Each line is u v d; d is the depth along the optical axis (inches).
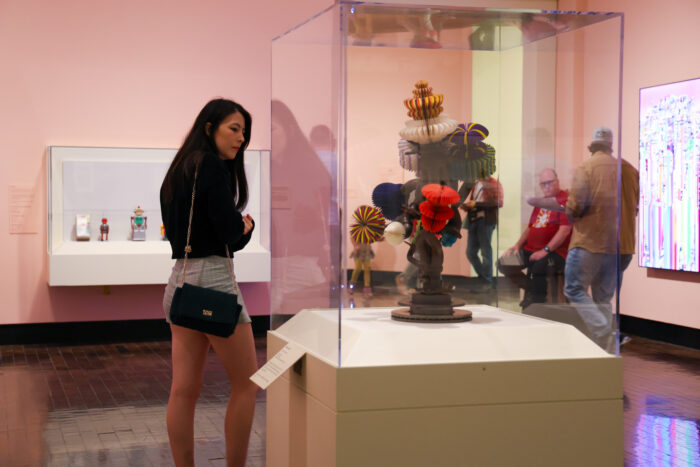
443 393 80.5
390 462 79.3
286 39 98.5
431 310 87.4
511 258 89.4
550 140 87.6
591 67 85.8
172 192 102.7
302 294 92.7
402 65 83.2
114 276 256.2
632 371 209.9
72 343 269.4
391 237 84.7
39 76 269.9
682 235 251.0
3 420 162.6
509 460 82.7
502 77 86.8
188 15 283.9
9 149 267.3
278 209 103.8
